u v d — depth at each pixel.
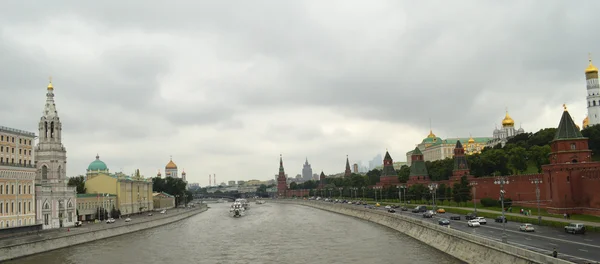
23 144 161.88
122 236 168.62
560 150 148.62
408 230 149.88
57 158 177.38
